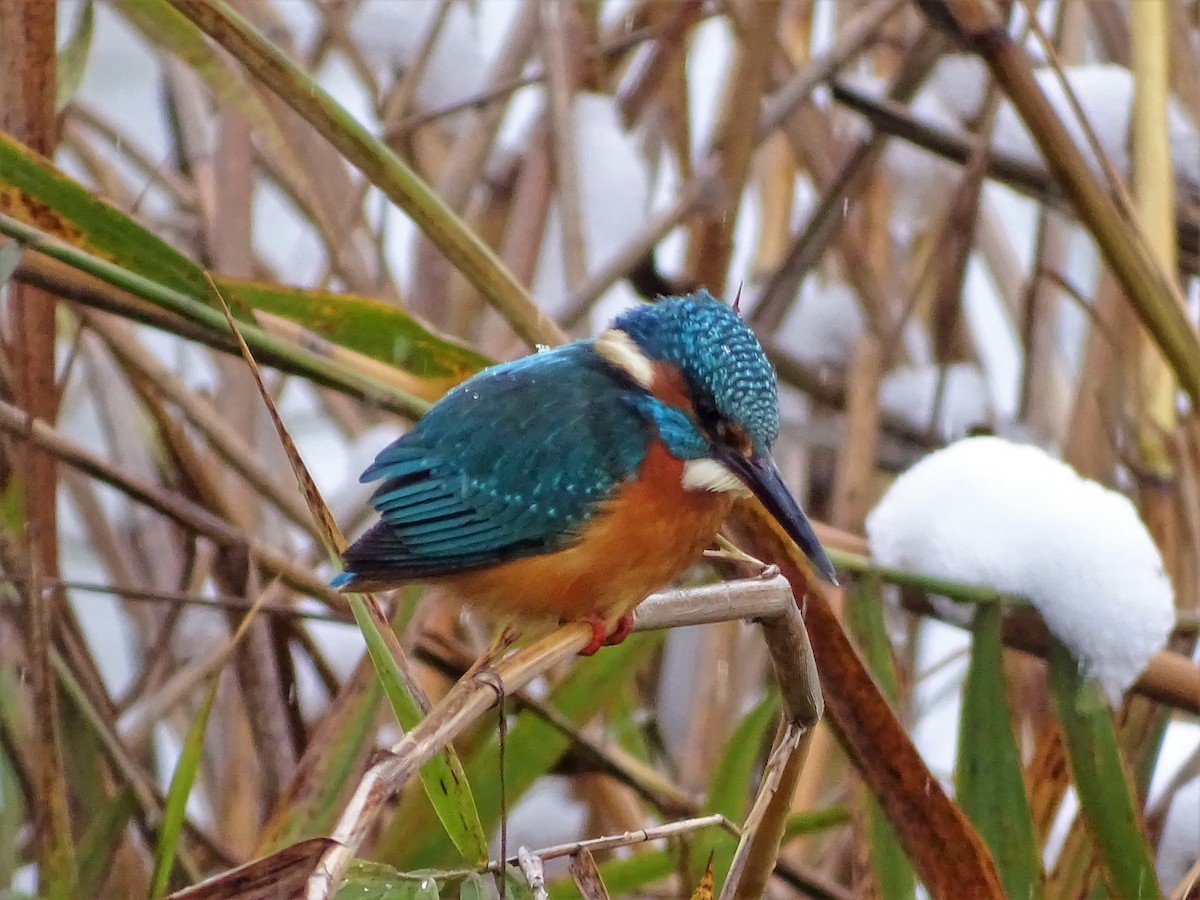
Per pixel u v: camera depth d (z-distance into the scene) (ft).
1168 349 22.77
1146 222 24.91
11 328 23.09
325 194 31.04
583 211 34.50
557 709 22.74
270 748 25.22
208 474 27.37
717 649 30.14
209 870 27.96
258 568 24.89
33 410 22.57
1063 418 34.40
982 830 20.63
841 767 32.40
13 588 22.43
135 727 26.61
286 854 12.02
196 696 32.76
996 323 44.55
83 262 18.17
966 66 36.58
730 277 38.88
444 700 15.08
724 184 29.76
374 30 37.91
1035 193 31.50
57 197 18.88
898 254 40.70
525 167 32.73
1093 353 31.17
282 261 42.63
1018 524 22.70
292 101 19.99
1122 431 29.96
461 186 32.91
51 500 23.58
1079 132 31.58
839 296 37.65
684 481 20.01
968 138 31.71
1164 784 29.89
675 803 23.56
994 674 21.31
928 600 23.29
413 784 20.86
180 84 35.35
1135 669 22.12
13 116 20.89
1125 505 23.00
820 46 39.88
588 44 35.17
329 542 17.08
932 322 37.24
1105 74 32.76
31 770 22.35
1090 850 22.20
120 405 34.14
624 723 27.04
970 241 30.96
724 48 42.47
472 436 20.36
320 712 30.99
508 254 32.17
